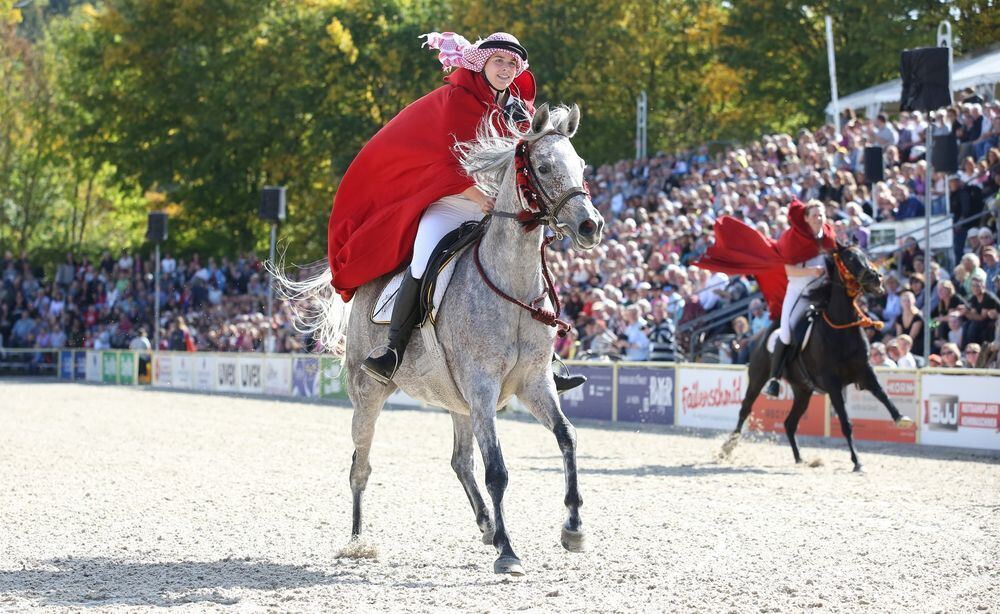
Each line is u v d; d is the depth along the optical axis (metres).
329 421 20.83
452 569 7.43
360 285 8.41
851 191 22.36
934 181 21.33
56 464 13.70
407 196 8.09
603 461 14.30
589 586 6.78
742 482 12.08
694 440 17.38
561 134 7.02
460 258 7.52
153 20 48.44
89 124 50.16
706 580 6.92
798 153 26.75
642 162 32.59
